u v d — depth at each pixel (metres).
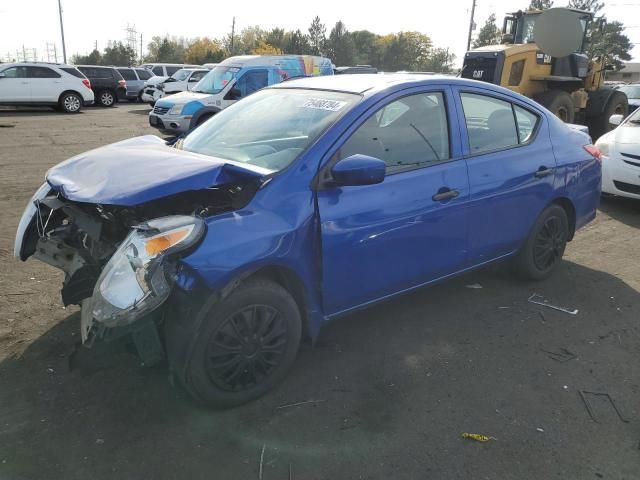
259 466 2.48
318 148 3.06
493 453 2.58
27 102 19.14
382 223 3.21
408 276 3.48
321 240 2.97
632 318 4.01
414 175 3.40
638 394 3.08
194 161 2.90
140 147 3.42
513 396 3.03
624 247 5.64
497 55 10.95
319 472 2.45
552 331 3.79
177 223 2.56
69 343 3.45
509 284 4.57
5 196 7.01
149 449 2.57
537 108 4.39
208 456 2.54
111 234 3.01
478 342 3.62
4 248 5.09
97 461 2.49
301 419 2.81
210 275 2.56
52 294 4.16
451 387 3.10
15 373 3.13
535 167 4.16
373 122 3.28
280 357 2.98
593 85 12.74
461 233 3.71
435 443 2.64
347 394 3.02
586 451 2.61
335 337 3.64
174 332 2.62
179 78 22.64
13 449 2.55
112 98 24.58
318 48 87.88
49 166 9.20
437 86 3.67
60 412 2.81
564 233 4.65
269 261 2.77
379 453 2.57
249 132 3.52
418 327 3.80
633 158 6.66
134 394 2.97
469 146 3.76
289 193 2.92
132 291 2.42
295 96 3.71
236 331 2.77
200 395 2.75
